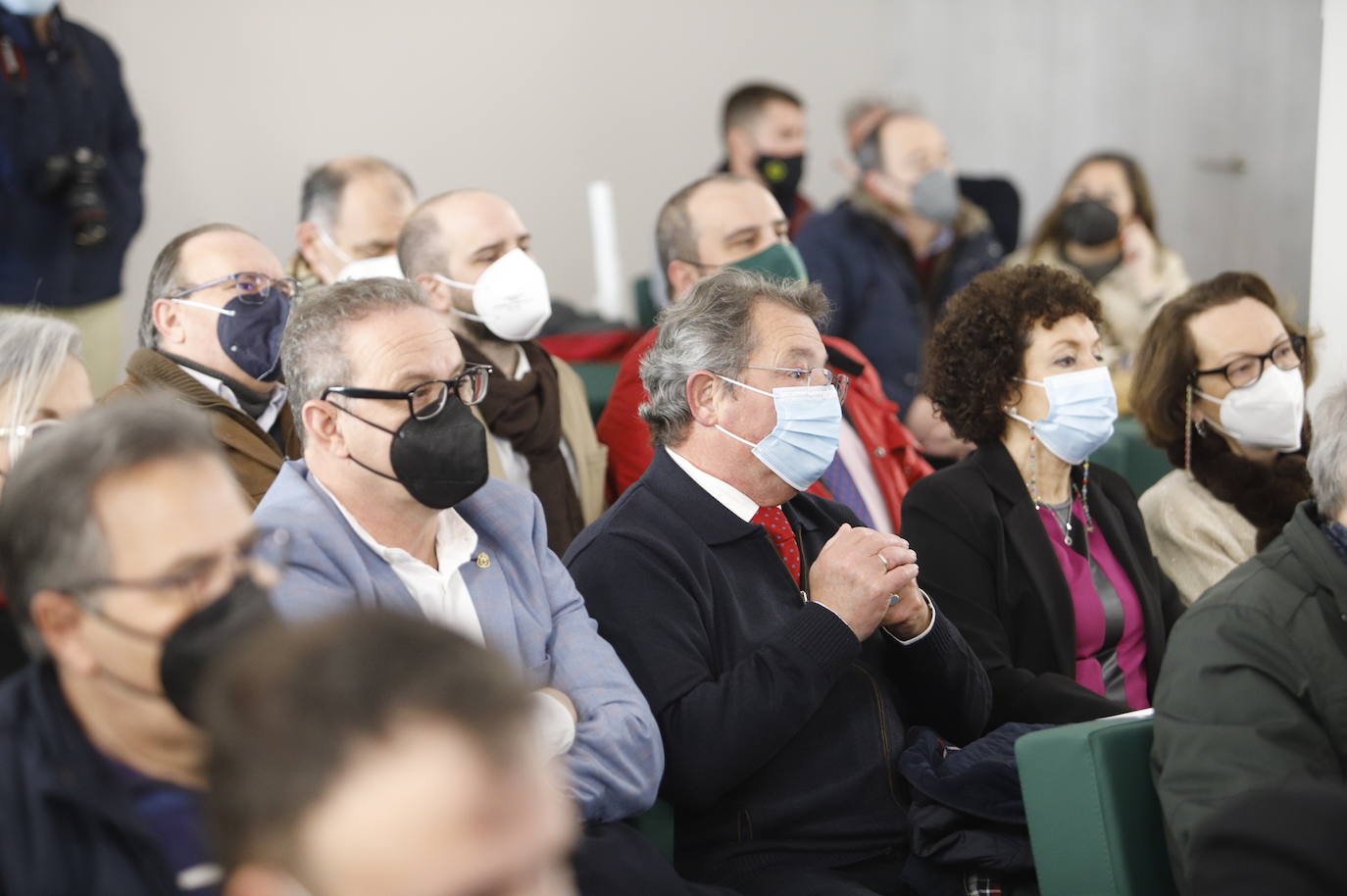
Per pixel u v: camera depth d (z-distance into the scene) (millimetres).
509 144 10922
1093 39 10633
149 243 9734
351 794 1170
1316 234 5797
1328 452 3123
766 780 3447
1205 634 3061
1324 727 2980
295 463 3305
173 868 2186
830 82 11836
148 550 2176
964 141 11180
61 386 3461
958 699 3750
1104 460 5562
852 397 5297
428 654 1234
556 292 11250
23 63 6793
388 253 6355
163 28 9664
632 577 3443
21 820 2111
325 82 10227
